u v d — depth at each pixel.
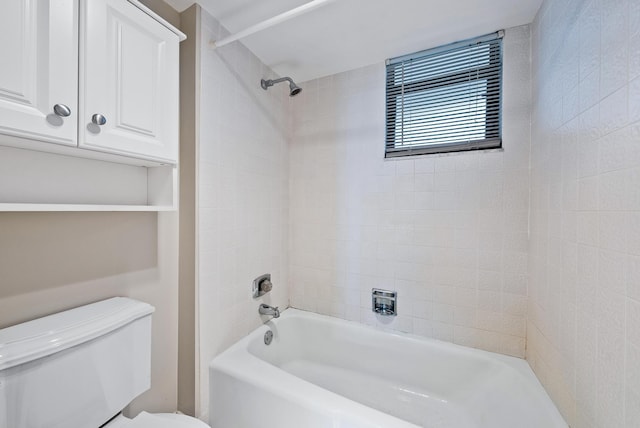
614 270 0.69
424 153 1.57
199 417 1.25
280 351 1.76
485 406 1.27
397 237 1.65
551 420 0.95
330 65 1.73
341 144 1.81
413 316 1.61
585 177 0.83
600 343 0.74
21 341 0.70
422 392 1.51
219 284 1.36
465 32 1.40
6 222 0.77
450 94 1.52
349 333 1.74
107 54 0.77
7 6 0.59
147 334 0.99
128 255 1.08
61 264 0.89
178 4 1.21
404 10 1.24
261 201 1.69
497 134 1.41
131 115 0.84
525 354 1.34
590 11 0.81
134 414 1.11
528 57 1.32
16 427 0.67
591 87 0.80
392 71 1.67
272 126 1.79
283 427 1.09
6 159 0.75
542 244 1.16
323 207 1.87
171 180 1.03
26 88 0.62
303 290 1.95
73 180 0.89
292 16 1.04
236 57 1.46
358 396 1.56
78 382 0.79
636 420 0.61
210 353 1.31
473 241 1.45
